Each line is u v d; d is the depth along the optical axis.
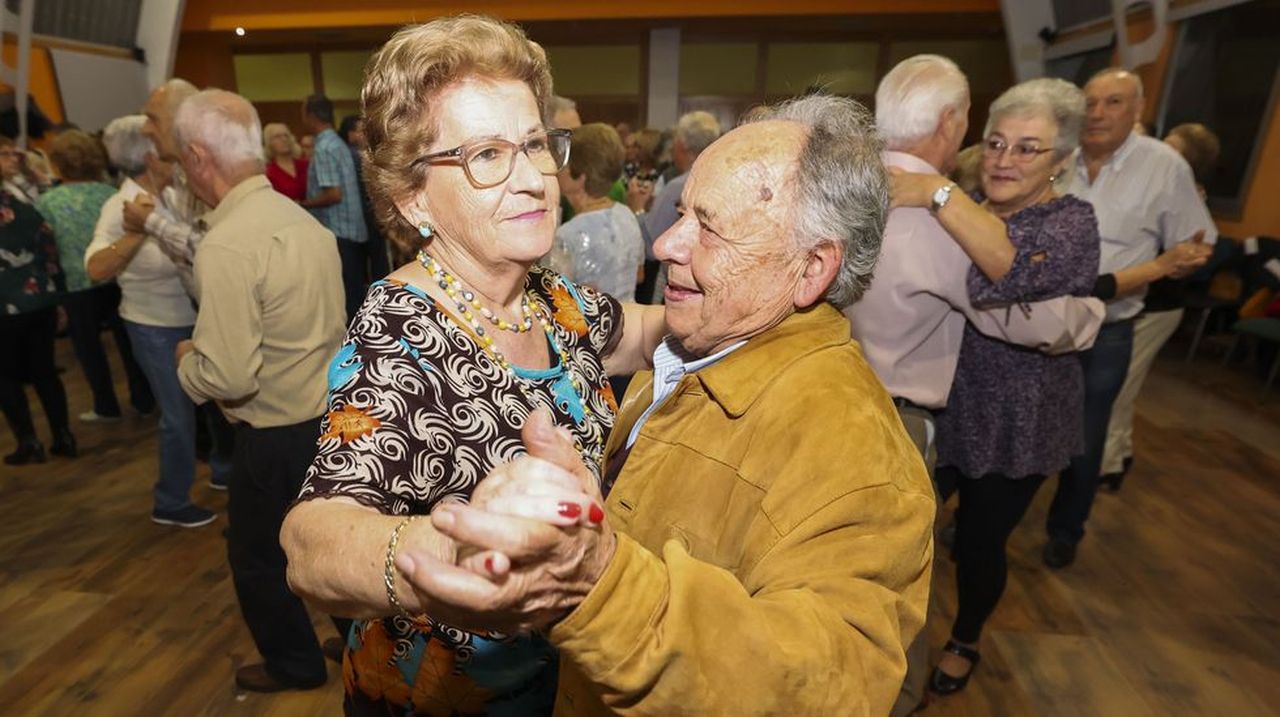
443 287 0.79
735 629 0.46
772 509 0.61
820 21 8.51
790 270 0.70
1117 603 2.33
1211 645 2.15
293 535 0.59
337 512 0.58
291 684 1.89
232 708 1.85
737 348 0.74
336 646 2.05
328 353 1.63
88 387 4.31
